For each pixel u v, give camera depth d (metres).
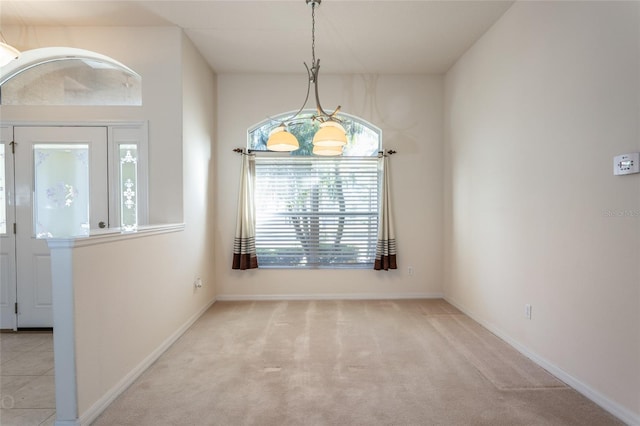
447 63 4.44
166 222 3.54
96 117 3.57
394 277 4.86
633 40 1.94
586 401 2.24
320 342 3.25
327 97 4.79
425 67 4.57
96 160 3.58
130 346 2.52
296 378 2.56
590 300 2.26
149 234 2.82
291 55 4.20
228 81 4.76
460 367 2.73
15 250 3.64
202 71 4.23
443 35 3.71
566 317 2.47
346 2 3.12
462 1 3.08
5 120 3.59
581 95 2.32
